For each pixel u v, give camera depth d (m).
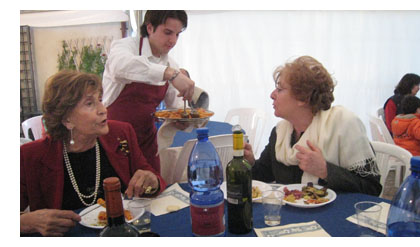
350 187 1.32
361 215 0.96
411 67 4.61
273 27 4.37
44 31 4.09
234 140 0.94
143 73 1.62
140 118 1.91
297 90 1.41
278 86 1.49
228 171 0.96
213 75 4.47
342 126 1.43
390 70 4.59
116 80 1.77
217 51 4.42
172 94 2.22
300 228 1.01
